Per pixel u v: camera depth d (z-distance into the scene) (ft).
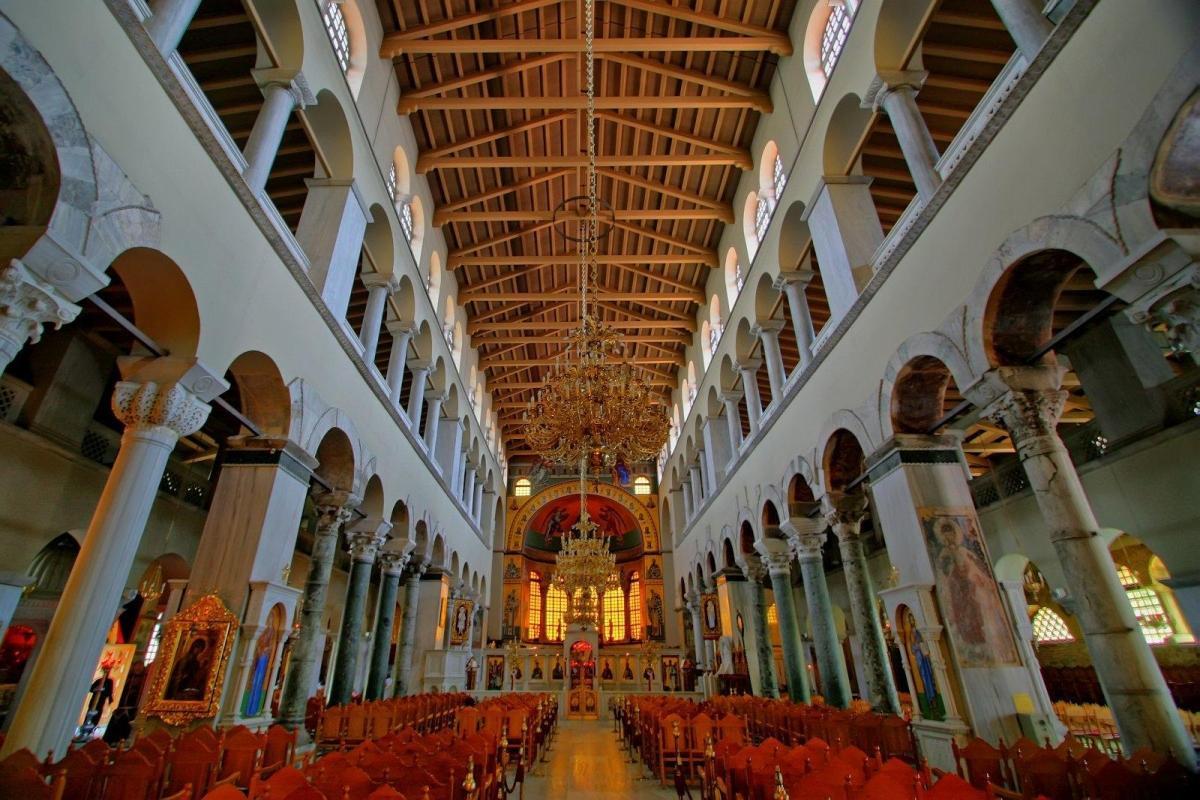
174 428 20.62
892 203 45.19
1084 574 19.08
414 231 52.13
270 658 25.66
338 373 33.73
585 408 30.14
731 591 62.44
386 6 39.99
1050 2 19.99
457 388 68.33
